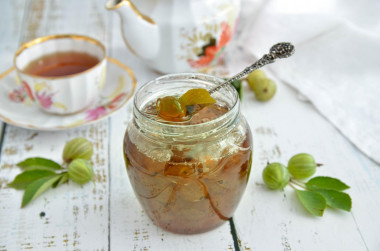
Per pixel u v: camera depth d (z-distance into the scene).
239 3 0.57
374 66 0.57
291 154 0.49
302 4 0.62
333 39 0.60
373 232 0.42
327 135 0.52
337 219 0.43
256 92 0.55
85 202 0.45
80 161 0.46
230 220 0.43
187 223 0.40
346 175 0.47
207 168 0.37
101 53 0.55
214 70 0.61
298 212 0.44
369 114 0.53
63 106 0.52
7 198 0.45
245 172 0.39
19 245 0.41
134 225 0.43
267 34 0.63
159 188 0.38
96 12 0.73
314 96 0.55
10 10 0.73
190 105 0.38
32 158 0.46
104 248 0.41
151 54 0.56
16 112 0.54
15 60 0.53
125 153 0.40
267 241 0.41
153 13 0.54
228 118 0.37
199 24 0.54
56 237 0.42
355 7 0.61
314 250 0.40
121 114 0.55
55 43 0.56
